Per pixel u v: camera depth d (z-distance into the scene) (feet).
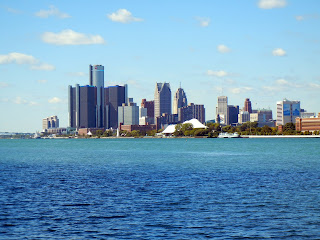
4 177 295.28
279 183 247.91
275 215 160.15
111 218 156.35
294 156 523.29
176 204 181.57
